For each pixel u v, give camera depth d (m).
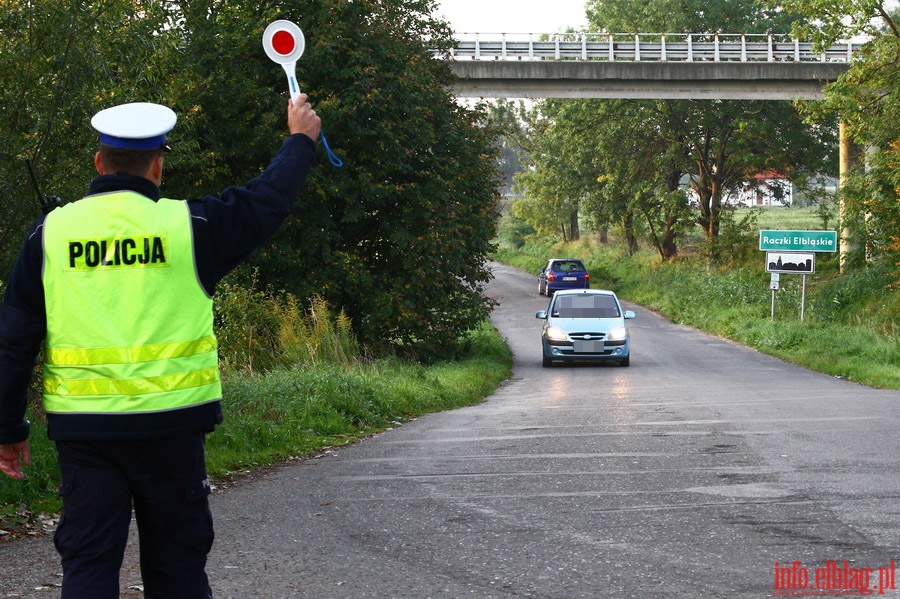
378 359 30.02
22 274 4.34
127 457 4.25
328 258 34.19
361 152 35.47
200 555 4.47
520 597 6.28
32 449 11.17
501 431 15.80
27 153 12.95
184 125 18.88
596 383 27.14
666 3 68.38
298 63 33.31
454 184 37.16
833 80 63.44
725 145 68.00
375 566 7.13
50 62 12.95
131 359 4.23
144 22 14.67
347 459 13.28
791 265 43.88
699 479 10.48
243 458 13.40
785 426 15.34
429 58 37.94
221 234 4.34
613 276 76.38
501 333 48.94
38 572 7.25
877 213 46.25
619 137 69.62
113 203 4.33
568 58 64.00
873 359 33.53
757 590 6.32
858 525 8.10
